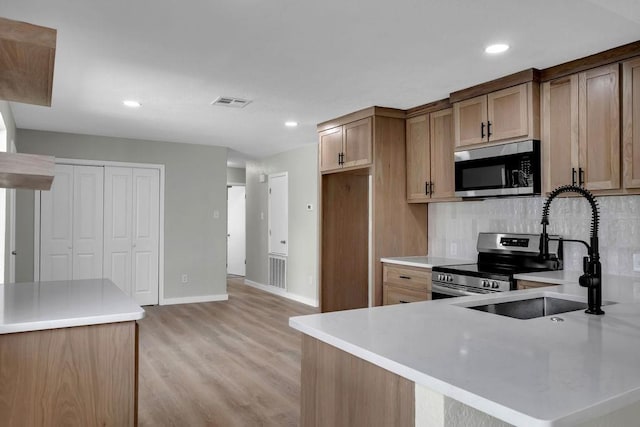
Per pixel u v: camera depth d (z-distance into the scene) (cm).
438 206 443
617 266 303
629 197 297
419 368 109
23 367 169
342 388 141
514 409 86
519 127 321
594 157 286
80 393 178
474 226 405
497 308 212
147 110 438
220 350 409
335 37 262
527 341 134
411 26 246
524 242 354
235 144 640
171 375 344
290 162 681
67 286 253
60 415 175
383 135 423
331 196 490
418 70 318
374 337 138
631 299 215
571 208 330
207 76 333
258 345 425
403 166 434
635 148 266
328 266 483
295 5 223
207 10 229
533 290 235
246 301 650
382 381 124
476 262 392
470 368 109
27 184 186
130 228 602
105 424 182
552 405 88
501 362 114
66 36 261
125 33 257
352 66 310
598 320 164
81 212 573
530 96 315
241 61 302
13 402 167
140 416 273
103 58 296
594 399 91
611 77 278
